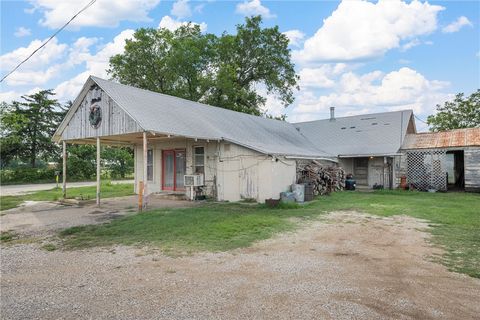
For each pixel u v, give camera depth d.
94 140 15.22
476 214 10.15
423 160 19.58
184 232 7.66
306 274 4.86
